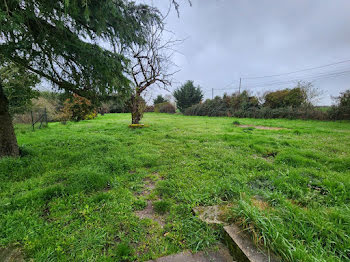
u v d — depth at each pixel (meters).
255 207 1.74
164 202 2.25
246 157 4.08
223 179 2.85
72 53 3.46
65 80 4.20
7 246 1.54
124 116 22.19
